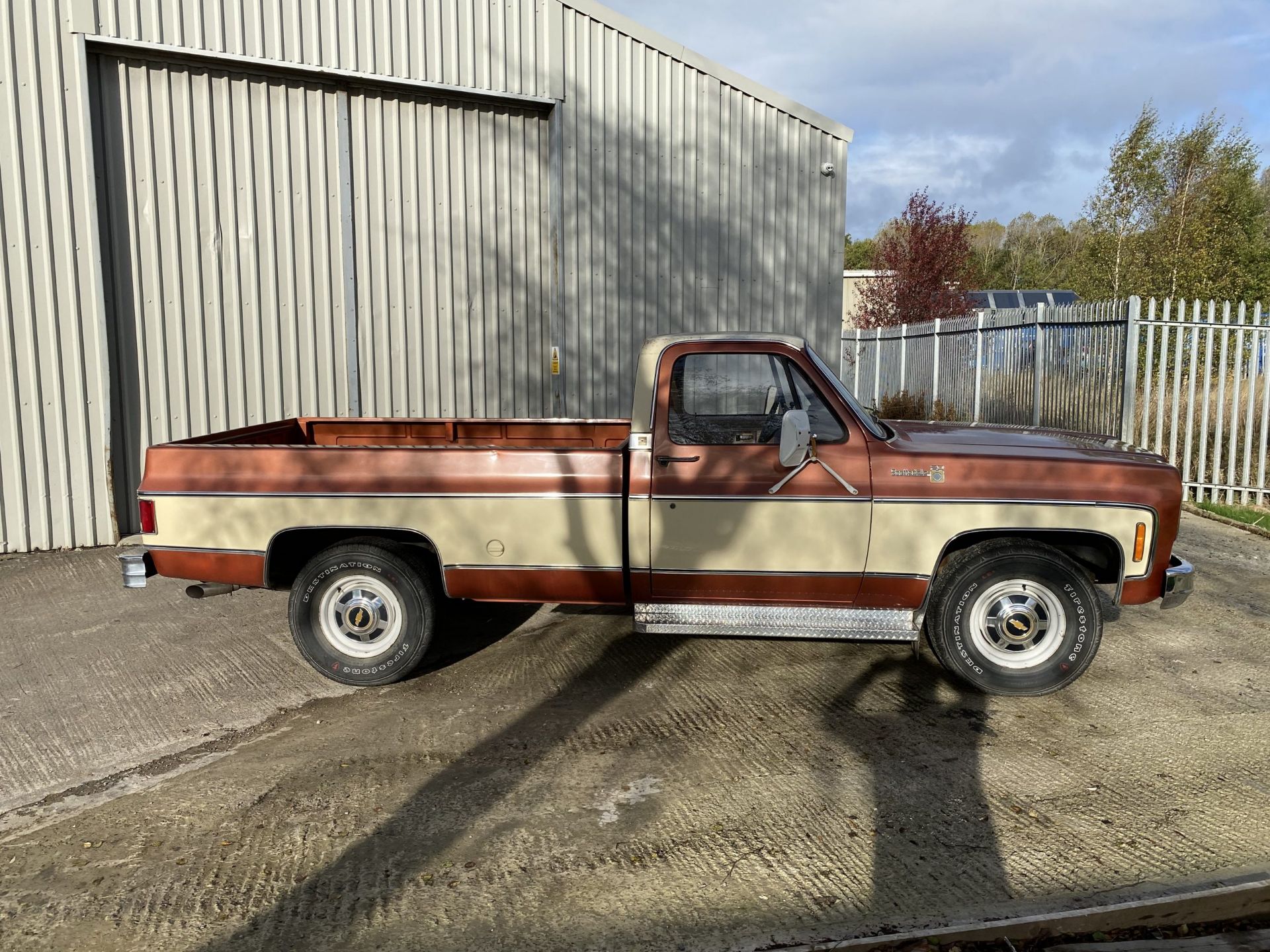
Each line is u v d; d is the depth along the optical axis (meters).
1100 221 22.83
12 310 7.86
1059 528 4.75
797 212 11.46
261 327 9.02
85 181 8.04
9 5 7.61
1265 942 3.10
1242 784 4.02
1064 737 4.51
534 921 3.12
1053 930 3.07
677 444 4.93
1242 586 7.10
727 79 10.81
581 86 10.10
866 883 3.31
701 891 3.28
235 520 5.10
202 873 3.44
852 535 4.85
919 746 4.42
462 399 10.11
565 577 5.05
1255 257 21.16
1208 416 9.85
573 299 10.38
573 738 4.56
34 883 3.39
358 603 5.13
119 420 8.45
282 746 4.51
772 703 4.96
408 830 3.72
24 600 6.89
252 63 8.54
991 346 13.52
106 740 4.61
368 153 9.35
